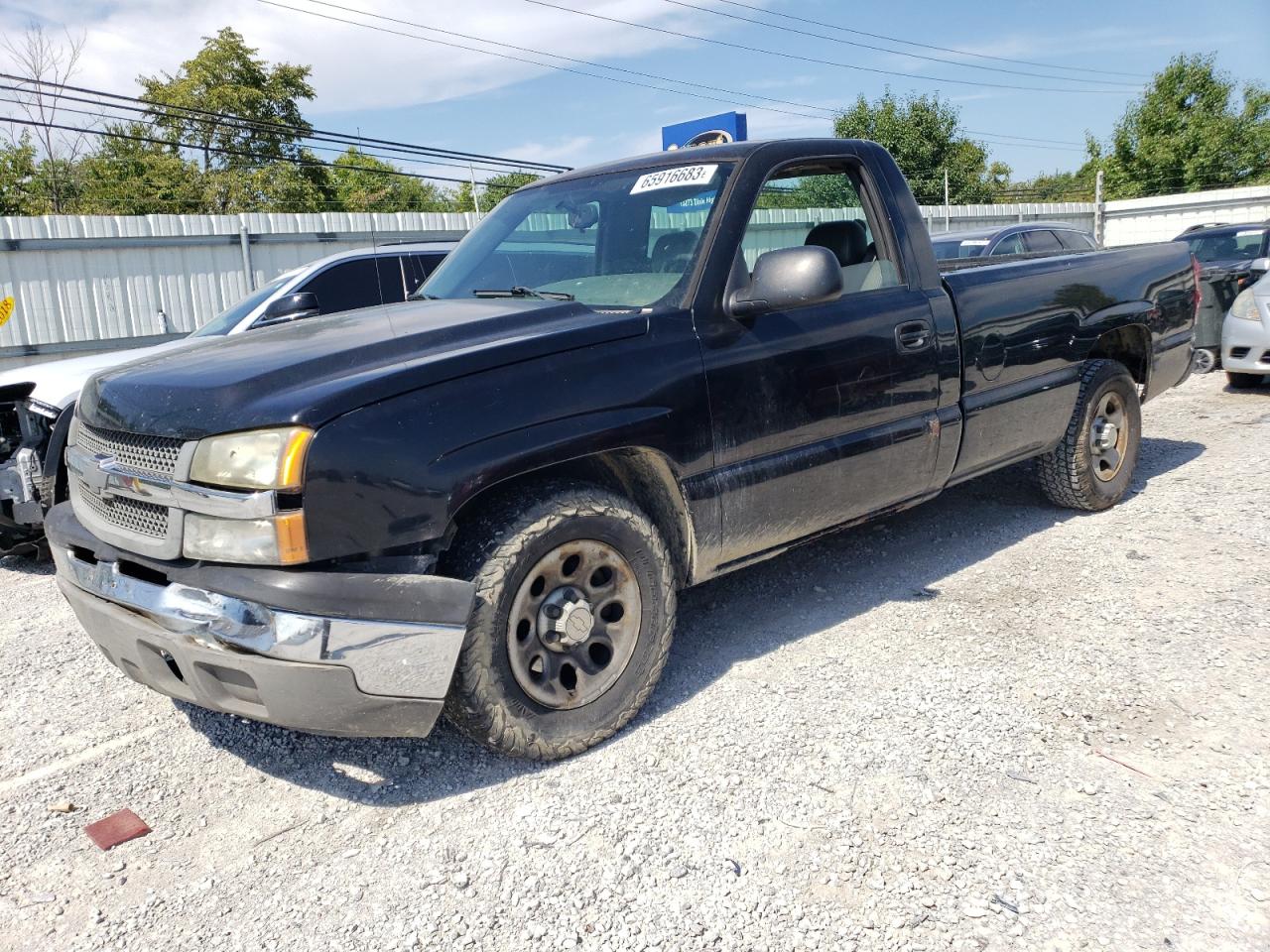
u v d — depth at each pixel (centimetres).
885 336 381
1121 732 300
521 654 286
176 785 305
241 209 3606
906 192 411
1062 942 213
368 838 269
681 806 272
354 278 746
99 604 284
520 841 261
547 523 281
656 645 316
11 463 521
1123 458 536
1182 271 574
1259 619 377
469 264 404
